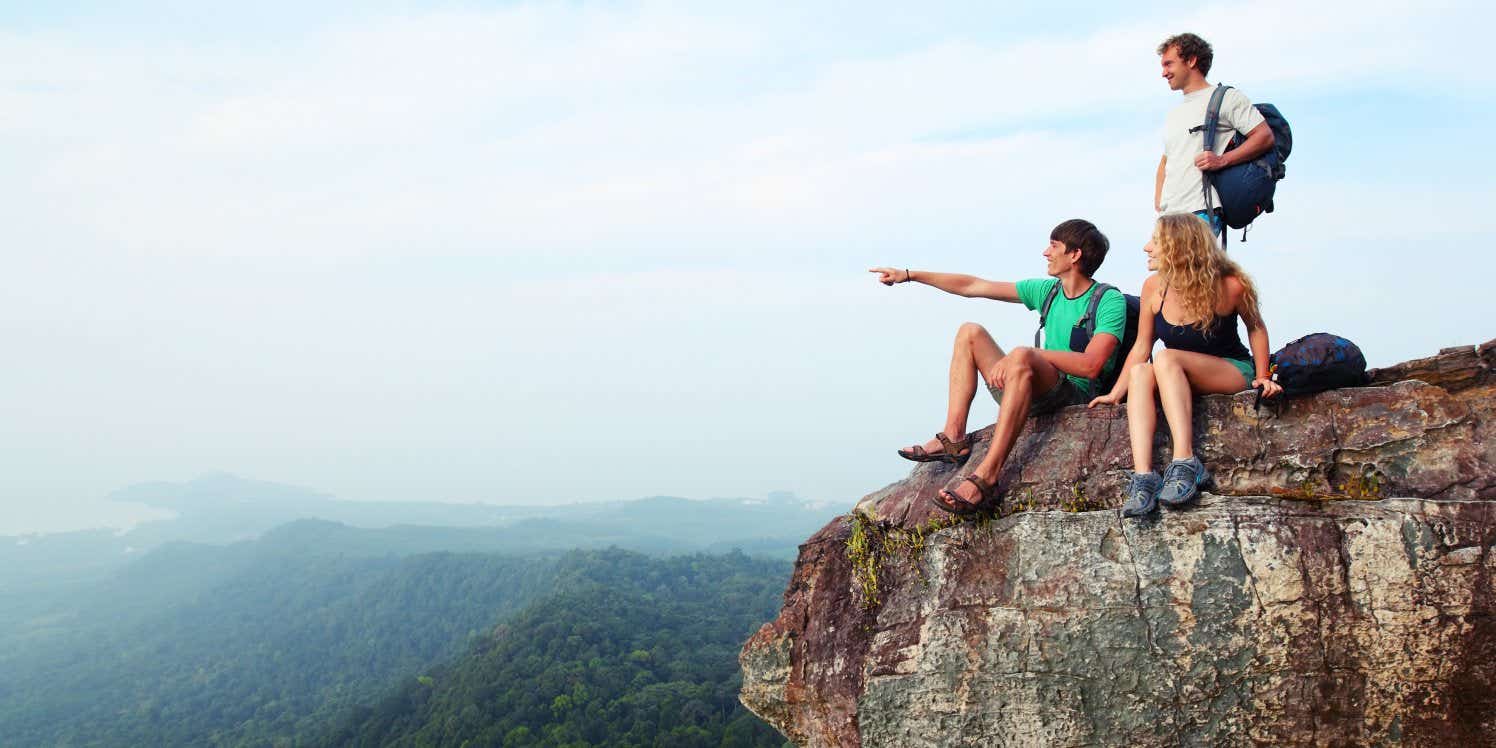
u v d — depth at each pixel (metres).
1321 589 4.47
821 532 6.11
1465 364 4.99
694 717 71.06
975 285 6.27
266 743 102.38
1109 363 5.76
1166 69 6.32
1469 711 4.39
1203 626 4.55
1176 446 4.87
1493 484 4.58
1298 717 4.48
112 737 119.69
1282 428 4.98
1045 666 4.77
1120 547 4.76
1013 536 5.02
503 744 70.19
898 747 5.07
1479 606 4.36
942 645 5.03
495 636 103.00
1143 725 4.60
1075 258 5.73
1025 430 5.54
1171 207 6.23
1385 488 4.76
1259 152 5.90
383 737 84.38
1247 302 5.10
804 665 5.88
